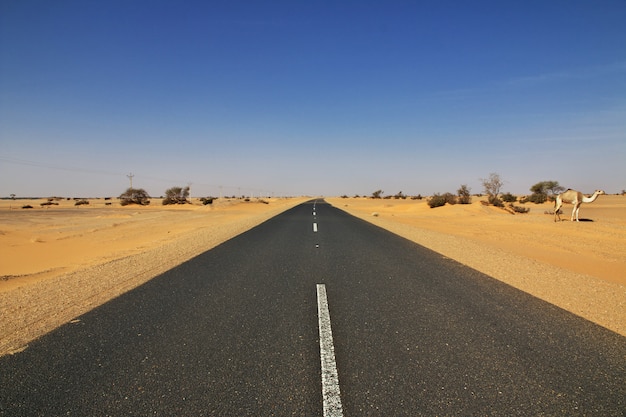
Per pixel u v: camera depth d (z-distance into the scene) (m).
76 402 2.78
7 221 27.94
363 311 4.99
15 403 2.77
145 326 4.43
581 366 3.36
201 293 5.95
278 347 3.80
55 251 12.91
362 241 12.72
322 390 2.94
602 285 6.44
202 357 3.56
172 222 26.94
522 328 4.34
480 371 3.26
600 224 17.12
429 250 10.63
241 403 2.76
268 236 14.23
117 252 11.55
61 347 3.81
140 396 2.87
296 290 6.13
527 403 2.76
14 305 5.27
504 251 10.37
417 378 3.14
